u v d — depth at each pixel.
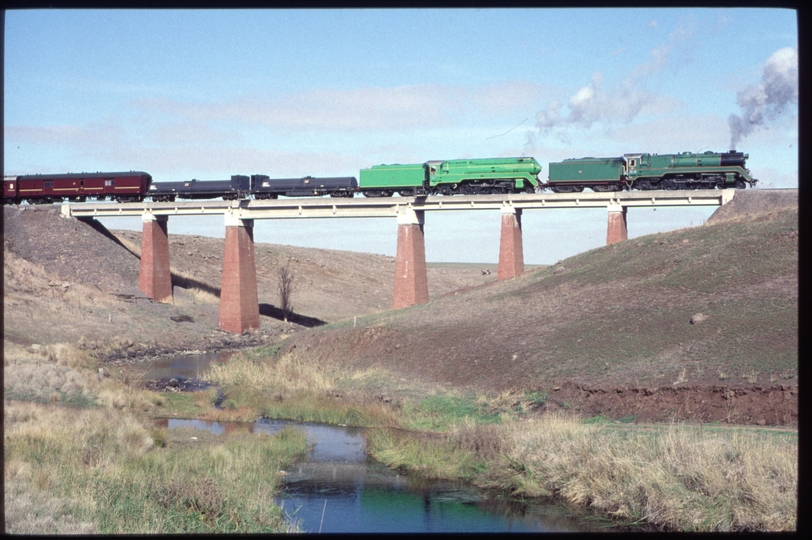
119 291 102.75
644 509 23.44
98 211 113.19
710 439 25.84
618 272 60.53
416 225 93.12
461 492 27.31
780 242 52.88
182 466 26.94
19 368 45.88
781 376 33.03
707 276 51.47
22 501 19.33
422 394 45.31
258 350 75.62
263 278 150.12
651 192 81.06
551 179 86.31
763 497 21.36
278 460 31.55
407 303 91.75
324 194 99.88
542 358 44.84
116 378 54.84
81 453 26.41
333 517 24.00
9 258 98.69
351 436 38.00
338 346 62.66
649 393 35.44
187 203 105.31
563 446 28.62
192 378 60.31
